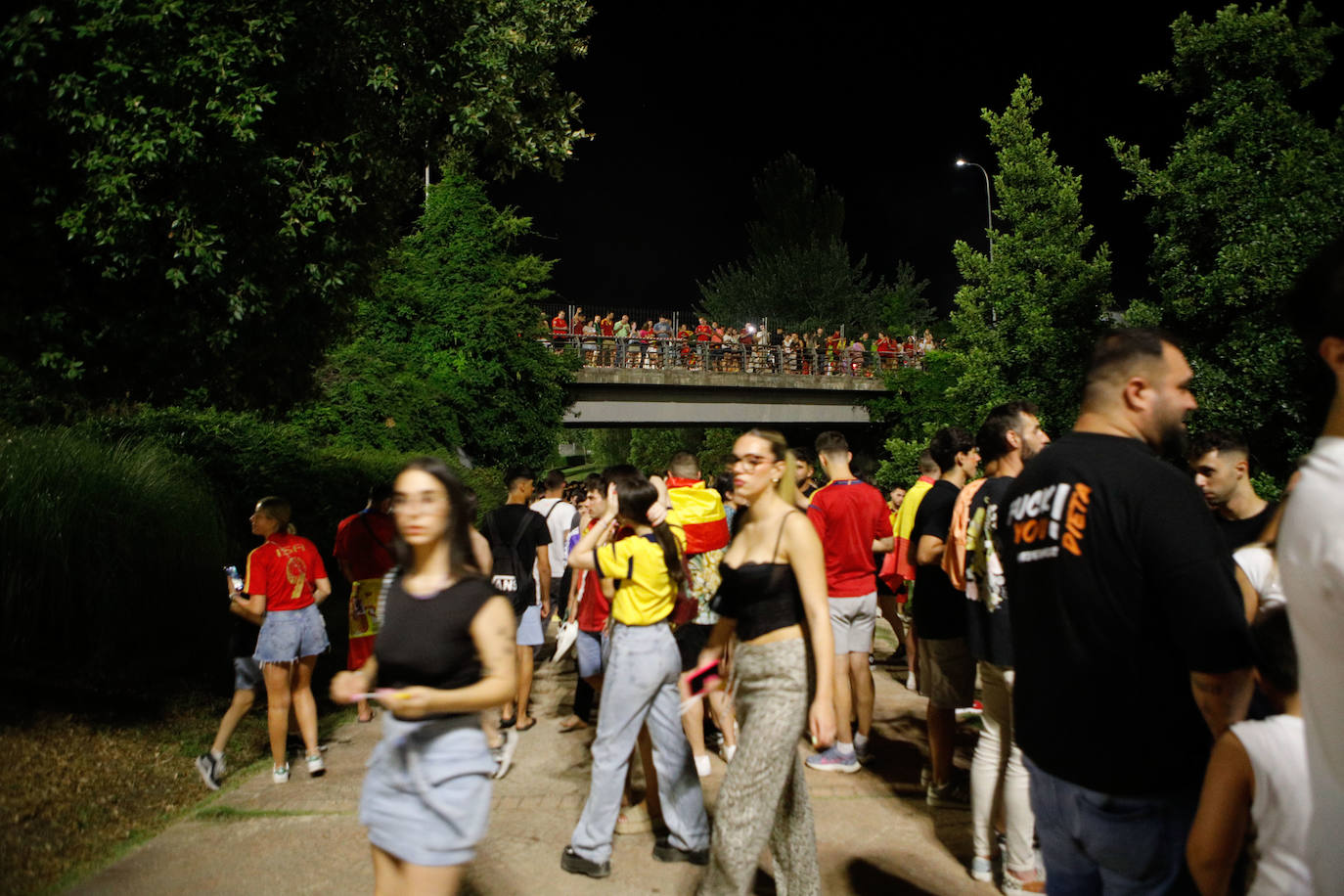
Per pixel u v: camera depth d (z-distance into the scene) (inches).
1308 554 47.8
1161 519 75.0
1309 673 49.8
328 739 244.1
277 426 506.6
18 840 155.2
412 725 97.8
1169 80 443.8
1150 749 76.8
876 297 1785.2
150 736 216.7
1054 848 86.7
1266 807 66.6
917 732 237.0
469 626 97.7
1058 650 81.7
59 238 279.6
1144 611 76.5
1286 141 406.3
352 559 255.4
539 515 256.1
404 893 95.7
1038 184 655.1
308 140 320.2
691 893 142.9
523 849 161.9
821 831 166.7
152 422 407.5
